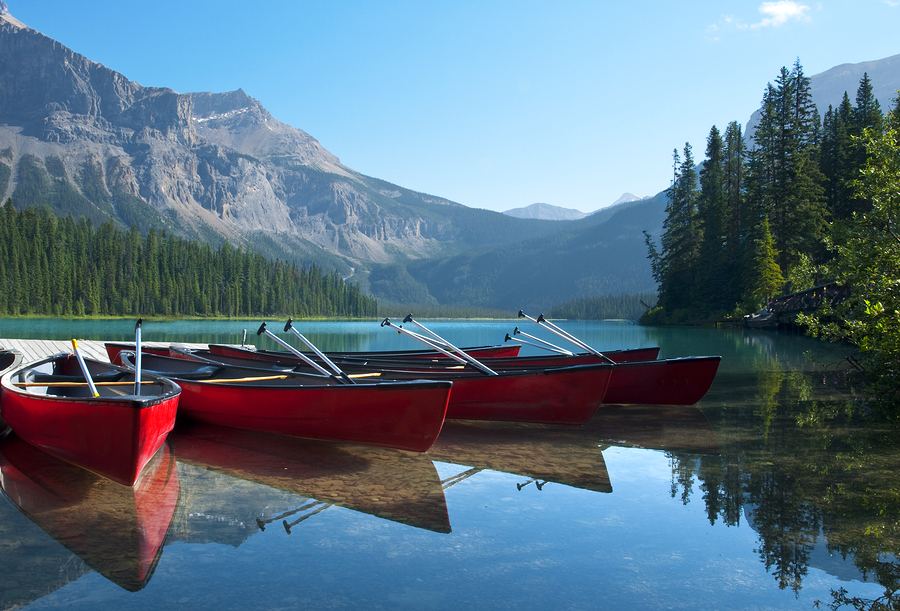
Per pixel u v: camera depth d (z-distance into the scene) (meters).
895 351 12.48
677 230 67.62
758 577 4.98
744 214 57.44
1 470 7.86
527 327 90.94
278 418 9.81
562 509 6.63
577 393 11.07
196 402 10.69
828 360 23.44
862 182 13.34
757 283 50.06
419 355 16.50
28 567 5.04
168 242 135.50
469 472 8.17
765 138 56.41
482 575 5.00
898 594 4.70
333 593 4.65
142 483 7.49
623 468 8.37
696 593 4.72
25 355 17.58
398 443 9.06
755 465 8.44
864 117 53.88
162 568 5.04
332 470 8.20
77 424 7.29
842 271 13.82
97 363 11.15
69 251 112.44
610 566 5.19
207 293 123.50
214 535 5.78
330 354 16.08
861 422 11.30
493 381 11.45
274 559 5.25
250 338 47.28
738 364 22.39
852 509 6.54
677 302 68.69
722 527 6.07
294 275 165.12
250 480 7.67
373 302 194.62
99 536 5.72
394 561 5.24
